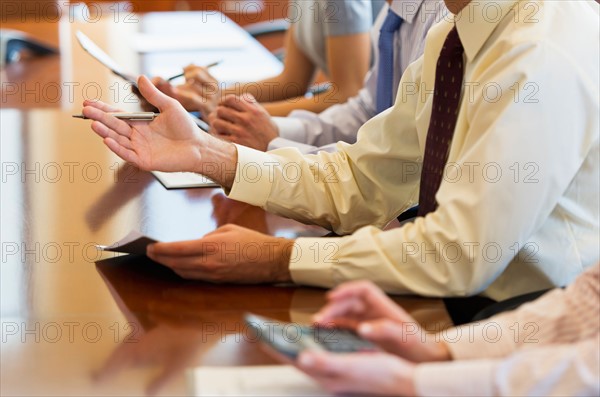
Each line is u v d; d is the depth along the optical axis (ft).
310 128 9.89
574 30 5.50
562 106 5.33
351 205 6.90
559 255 5.64
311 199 6.87
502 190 5.26
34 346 4.79
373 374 3.83
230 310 5.27
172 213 6.97
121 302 5.38
